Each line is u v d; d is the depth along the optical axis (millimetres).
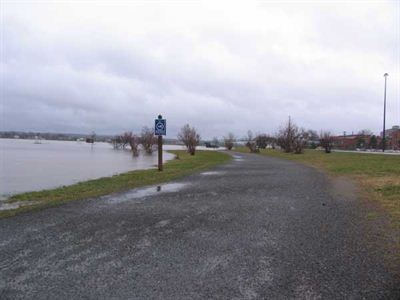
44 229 6281
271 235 5852
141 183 13023
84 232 6066
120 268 4371
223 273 4195
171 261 4609
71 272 4246
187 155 46000
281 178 14633
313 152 47969
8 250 5090
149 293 3672
